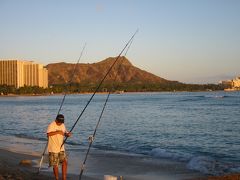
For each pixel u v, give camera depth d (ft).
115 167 44.96
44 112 193.16
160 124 114.21
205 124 112.78
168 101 325.21
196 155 54.90
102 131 95.20
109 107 233.96
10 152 55.77
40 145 66.33
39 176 34.94
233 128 99.86
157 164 46.85
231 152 60.90
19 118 152.05
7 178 31.68
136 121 126.00
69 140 77.20
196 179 36.27
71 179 36.76
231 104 249.14
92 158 51.85
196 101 313.32
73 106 258.78
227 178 34.83
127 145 69.26
